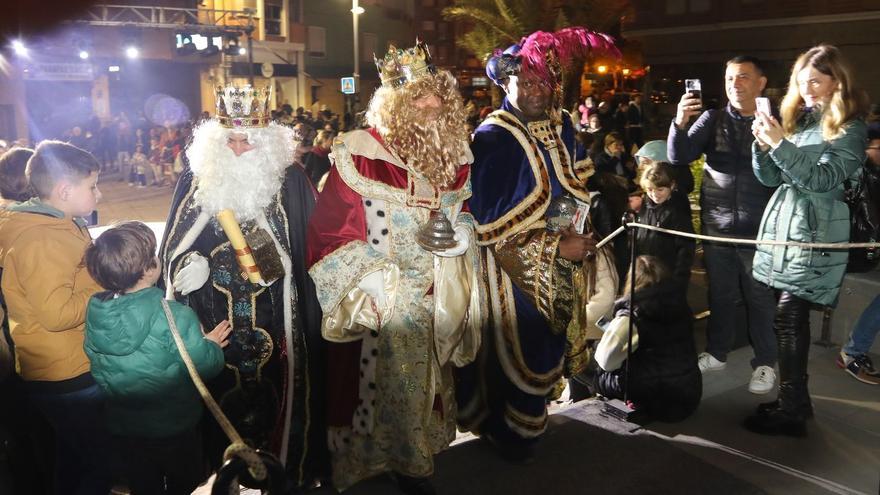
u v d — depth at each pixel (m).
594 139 9.26
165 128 22.05
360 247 2.83
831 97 3.18
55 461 3.09
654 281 3.62
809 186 3.09
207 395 2.01
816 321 4.91
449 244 2.75
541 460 3.29
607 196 5.01
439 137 2.86
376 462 2.98
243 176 2.85
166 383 2.51
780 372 3.49
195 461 2.73
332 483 3.11
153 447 2.58
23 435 3.11
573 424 3.62
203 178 2.86
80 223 2.89
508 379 3.20
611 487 3.08
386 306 2.84
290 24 30.86
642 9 22.19
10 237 2.61
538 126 3.27
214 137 2.88
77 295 2.63
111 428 2.60
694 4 20.94
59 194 2.66
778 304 3.52
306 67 32.22
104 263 2.41
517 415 3.19
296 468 3.05
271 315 2.99
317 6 32.22
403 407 2.89
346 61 33.84
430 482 3.01
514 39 19.19
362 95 34.94
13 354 2.96
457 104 2.92
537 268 3.08
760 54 19.86
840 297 4.79
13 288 2.63
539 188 3.16
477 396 3.43
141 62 27.91
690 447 3.40
